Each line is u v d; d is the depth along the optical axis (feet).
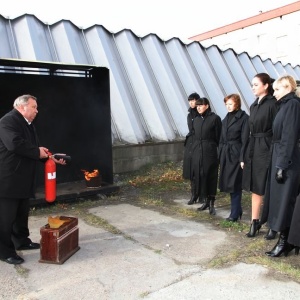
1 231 11.81
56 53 25.18
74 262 12.08
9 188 11.57
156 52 30.42
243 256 12.53
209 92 32.04
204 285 10.48
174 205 19.40
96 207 18.86
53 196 13.28
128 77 28.04
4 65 17.95
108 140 21.33
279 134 12.17
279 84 12.19
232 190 15.67
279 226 11.94
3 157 11.54
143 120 27.27
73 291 10.18
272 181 12.35
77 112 22.08
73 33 26.84
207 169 17.25
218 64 34.88
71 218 13.00
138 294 10.00
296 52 59.57
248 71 37.76
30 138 12.34
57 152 21.56
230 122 15.71
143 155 25.86
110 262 12.08
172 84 29.55
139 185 23.17
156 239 14.25
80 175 22.49
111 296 9.91
